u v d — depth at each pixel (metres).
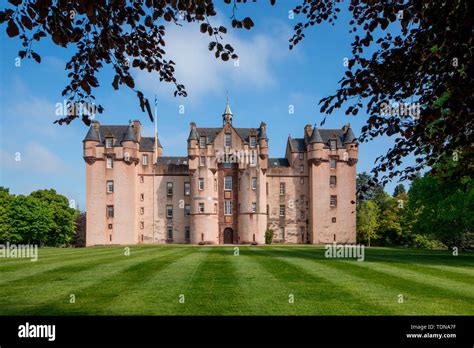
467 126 6.12
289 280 14.92
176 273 16.89
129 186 64.12
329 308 10.45
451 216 29.41
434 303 11.07
